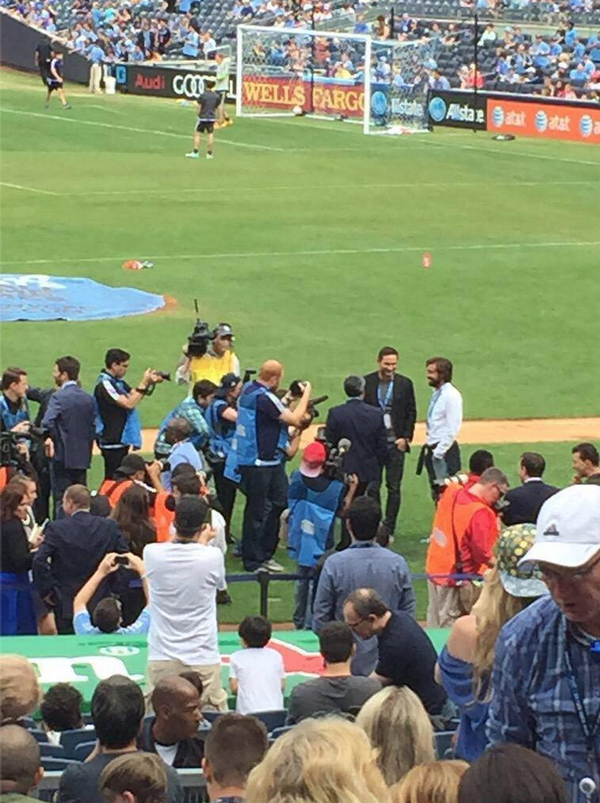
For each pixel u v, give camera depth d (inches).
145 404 1045.2
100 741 340.5
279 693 478.0
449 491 617.9
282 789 203.8
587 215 1840.6
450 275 1489.9
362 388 751.7
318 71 2657.5
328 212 1811.0
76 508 584.1
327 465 667.4
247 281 1445.6
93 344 1197.1
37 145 2255.2
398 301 1379.2
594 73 2768.2
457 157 2262.6
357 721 316.5
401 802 234.4
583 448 689.6
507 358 1200.8
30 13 3132.4
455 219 1790.1
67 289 1382.9
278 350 1201.4
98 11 3127.5
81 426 773.9
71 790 334.6
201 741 395.2
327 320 1302.9
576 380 1144.2
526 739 252.1
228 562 780.6
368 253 1584.6
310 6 3223.4
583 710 244.7
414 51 2583.7
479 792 199.8
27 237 1622.8
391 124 2571.4
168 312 1315.2
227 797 293.7
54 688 419.5
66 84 2913.4
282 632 586.2
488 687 304.7
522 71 2888.8
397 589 524.4
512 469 928.3
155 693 389.1
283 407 748.0
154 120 2519.7
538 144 2420.0
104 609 545.0
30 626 585.9
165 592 481.7
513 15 3051.2
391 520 820.6
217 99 2192.4
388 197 1923.0
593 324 1316.4
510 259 1572.3
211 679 485.7
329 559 525.7
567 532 237.5
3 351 1166.3
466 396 1092.5
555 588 239.3
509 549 292.5
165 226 1702.8
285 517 753.6
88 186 1945.1
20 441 754.8
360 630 422.6
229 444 778.8
